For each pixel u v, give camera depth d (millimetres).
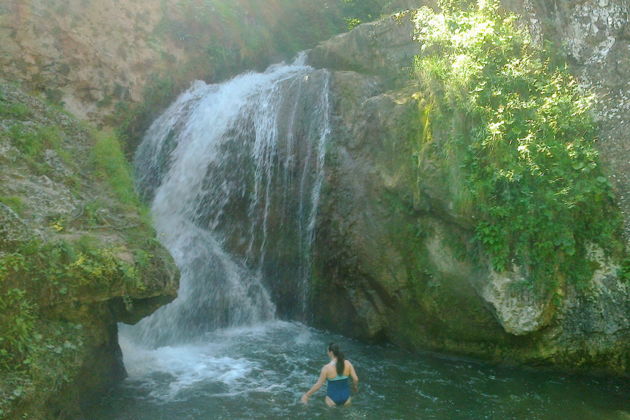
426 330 10359
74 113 12766
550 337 9344
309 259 11859
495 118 9781
